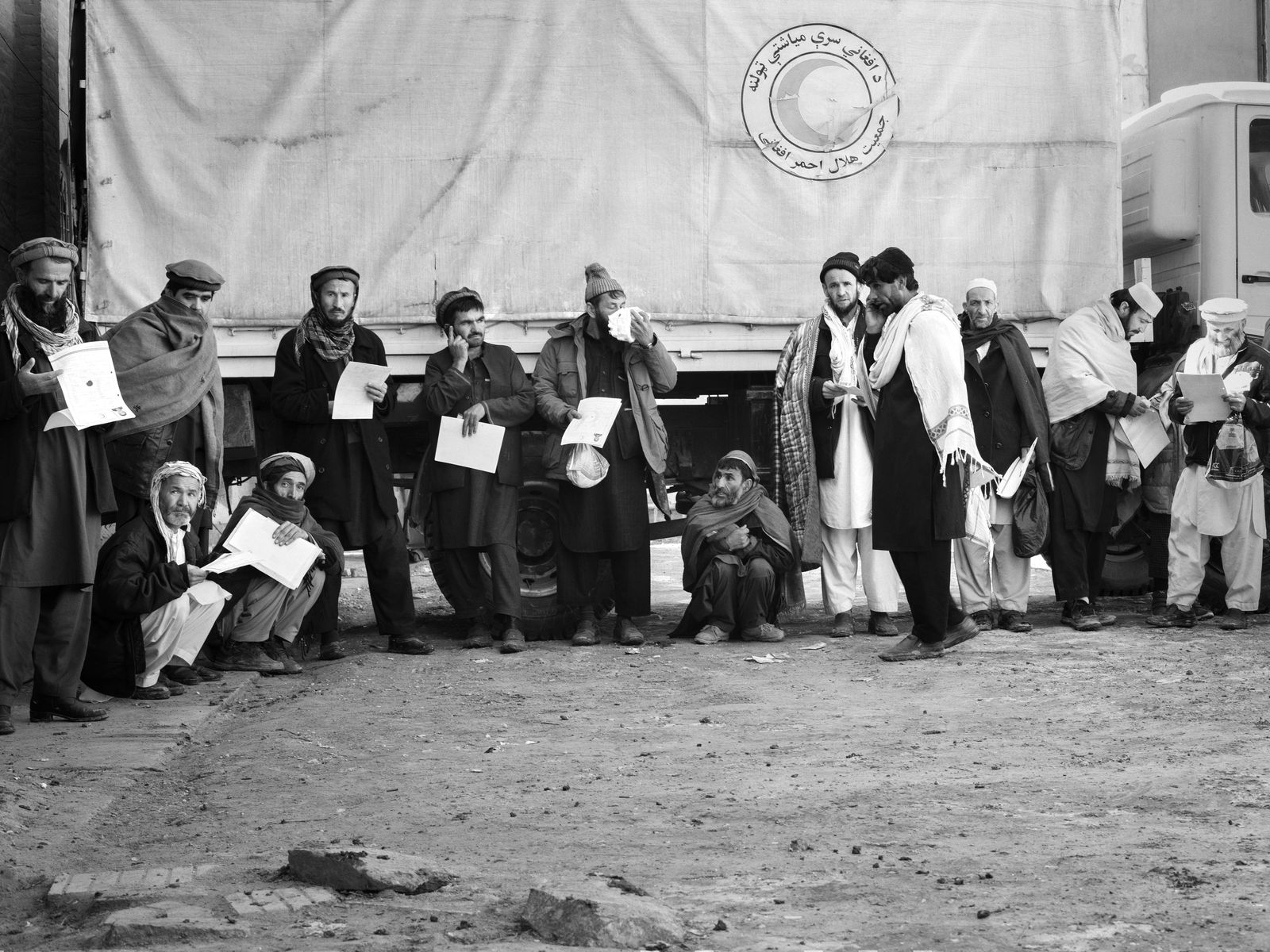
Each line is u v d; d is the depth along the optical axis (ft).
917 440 24.71
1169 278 34.09
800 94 29.73
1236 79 53.88
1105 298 30.76
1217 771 16.34
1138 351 33.88
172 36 28.27
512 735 20.03
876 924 11.14
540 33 29.09
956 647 26.53
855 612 33.17
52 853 14.38
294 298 28.66
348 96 28.71
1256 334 33.01
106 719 21.43
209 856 13.97
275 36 28.50
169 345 24.00
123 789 17.17
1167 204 33.06
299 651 27.86
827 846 13.70
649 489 29.84
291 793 16.84
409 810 15.75
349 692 23.76
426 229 28.94
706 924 11.21
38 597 20.67
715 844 13.87
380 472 27.37
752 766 17.58
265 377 28.73
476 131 28.99
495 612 27.94
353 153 28.76
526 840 14.24
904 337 24.50
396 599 27.78
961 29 30.19
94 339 21.59
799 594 30.32
